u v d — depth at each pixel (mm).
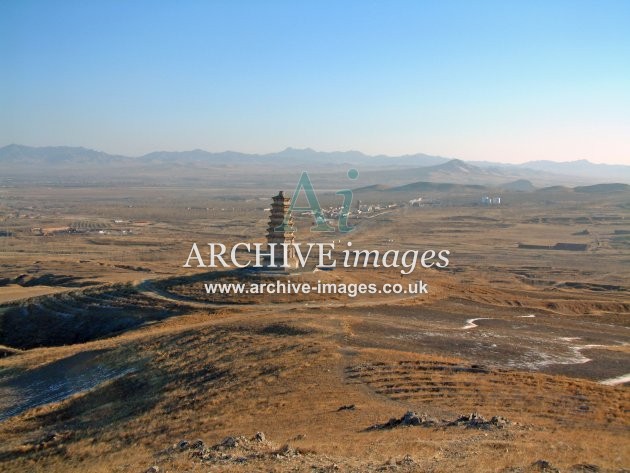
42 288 135375
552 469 27125
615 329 83812
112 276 151500
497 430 36844
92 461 41188
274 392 50469
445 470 27391
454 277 164625
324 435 37938
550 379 52125
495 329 79312
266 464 30406
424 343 67875
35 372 70562
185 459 33219
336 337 67875
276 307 92500
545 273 190250
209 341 69062
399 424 39688
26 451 46844
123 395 57688
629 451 31156
